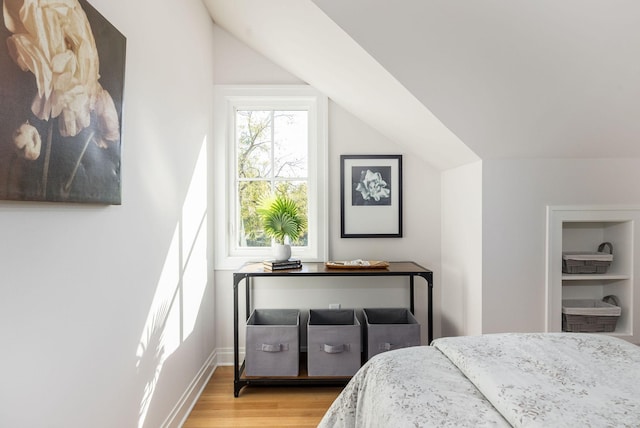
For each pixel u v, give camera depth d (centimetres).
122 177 134
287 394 229
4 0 77
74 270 106
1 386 81
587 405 87
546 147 208
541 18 161
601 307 228
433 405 96
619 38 166
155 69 164
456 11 160
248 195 282
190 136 214
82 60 104
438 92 185
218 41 269
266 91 268
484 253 214
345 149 274
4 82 77
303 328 274
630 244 218
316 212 275
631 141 205
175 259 188
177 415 189
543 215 215
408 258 277
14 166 80
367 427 119
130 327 139
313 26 179
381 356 134
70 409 104
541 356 117
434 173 276
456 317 251
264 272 227
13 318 84
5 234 82
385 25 163
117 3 130
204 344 242
